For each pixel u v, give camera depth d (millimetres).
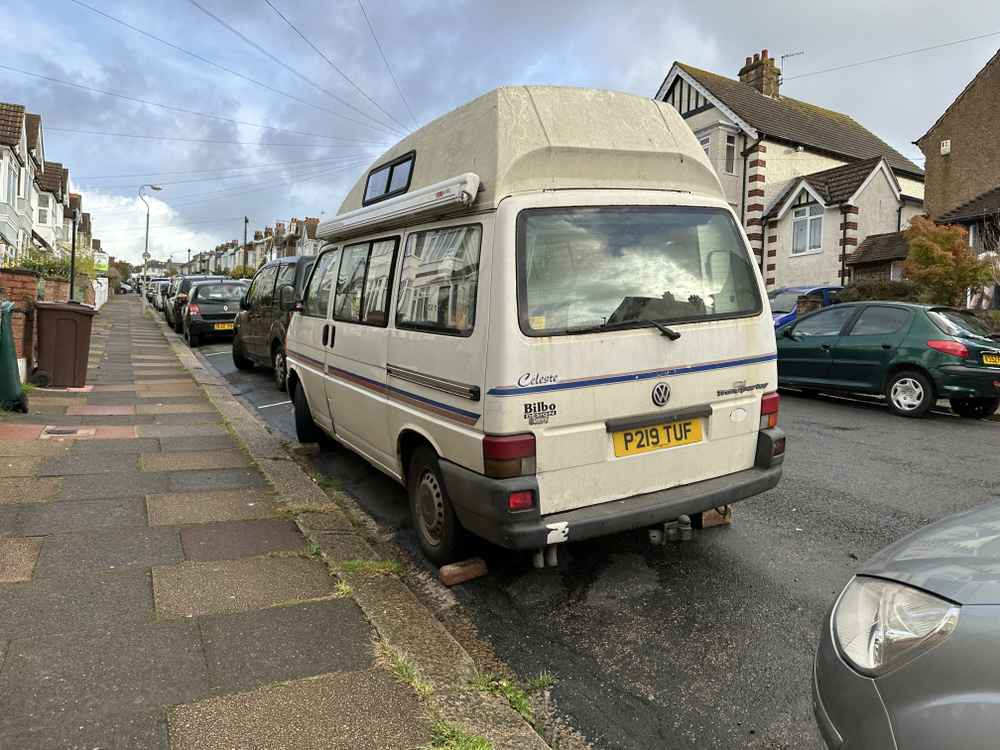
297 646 3061
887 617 1889
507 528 3402
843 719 1846
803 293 18672
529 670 3182
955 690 1605
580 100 3879
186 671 2828
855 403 10188
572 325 3535
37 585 3518
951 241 17312
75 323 9594
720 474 4066
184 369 12562
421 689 2777
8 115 27516
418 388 4141
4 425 7039
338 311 5617
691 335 3857
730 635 3461
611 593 3916
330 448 6992
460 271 3771
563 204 3617
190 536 4277
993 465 6496
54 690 2654
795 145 26406
